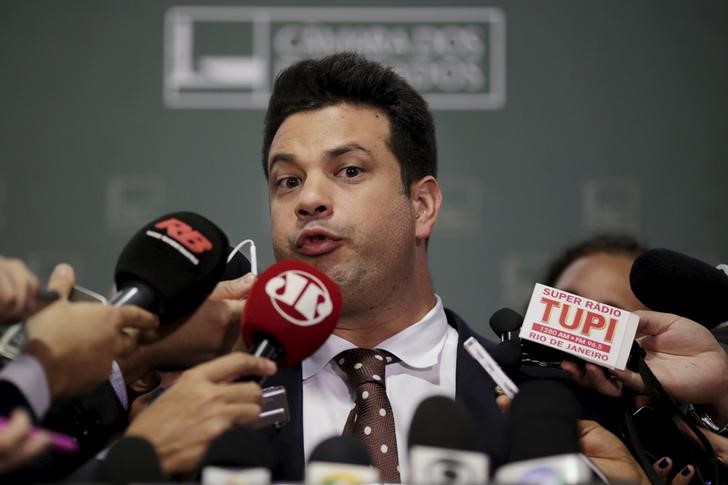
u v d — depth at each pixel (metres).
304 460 2.52
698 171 5.46
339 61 2.79
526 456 1.71
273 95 2.84
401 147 2.77
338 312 2.25
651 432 2.61
